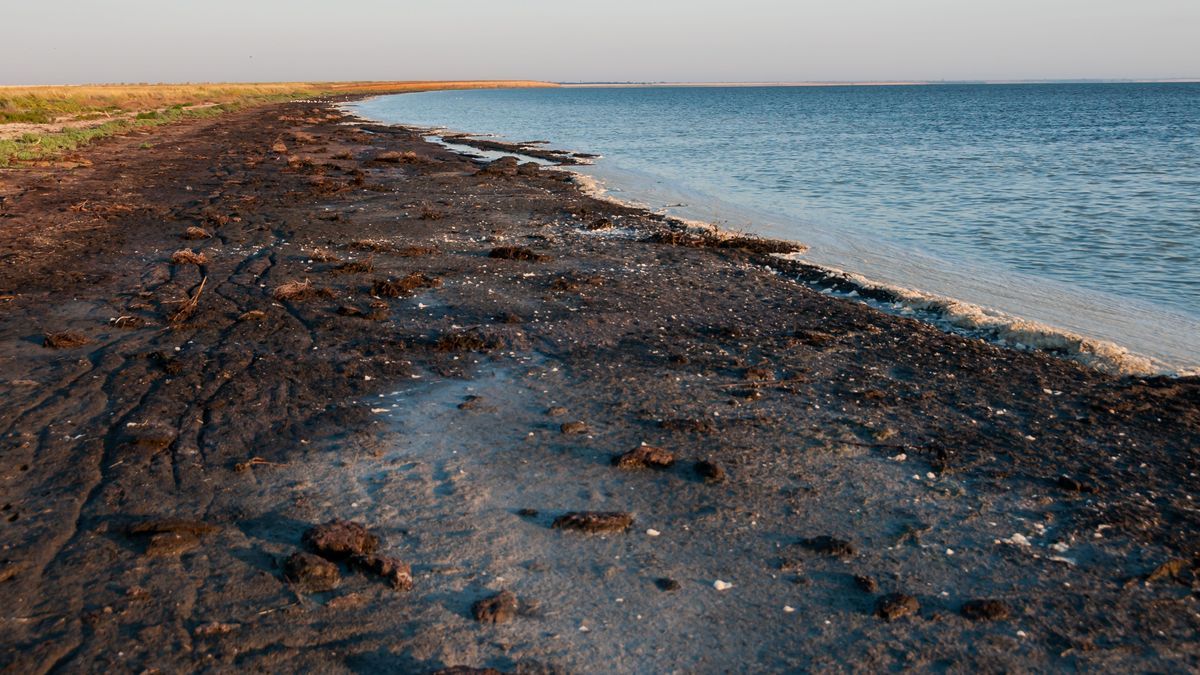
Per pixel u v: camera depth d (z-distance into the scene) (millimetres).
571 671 2506
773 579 2850
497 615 2666
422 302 5426
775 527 3098
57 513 3090
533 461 3477
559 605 2727
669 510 3182
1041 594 2805
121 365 4293
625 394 4082
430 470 3406
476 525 3076
